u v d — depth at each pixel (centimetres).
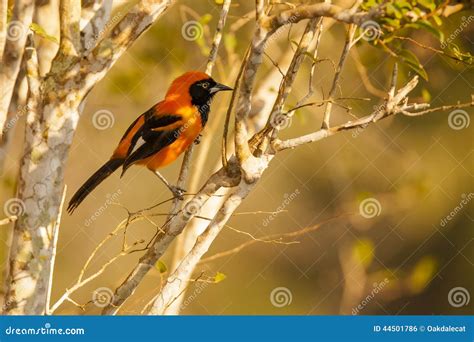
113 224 1808
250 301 1906
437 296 1925
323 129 866
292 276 1936
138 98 1468
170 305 959
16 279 918
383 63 1391
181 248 1177
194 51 1508
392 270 1828
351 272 1800
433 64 1555
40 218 923
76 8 942
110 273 1791
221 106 1353
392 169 1827
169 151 1167
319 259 1934
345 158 1856
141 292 1428
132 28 940
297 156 1897
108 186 1811
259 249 1927
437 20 834
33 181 922
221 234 1919
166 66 1498
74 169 1742
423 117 1819
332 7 781
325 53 1560
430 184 1769
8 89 1012
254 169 859
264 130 877
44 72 1073
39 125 925
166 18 1490
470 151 1812
